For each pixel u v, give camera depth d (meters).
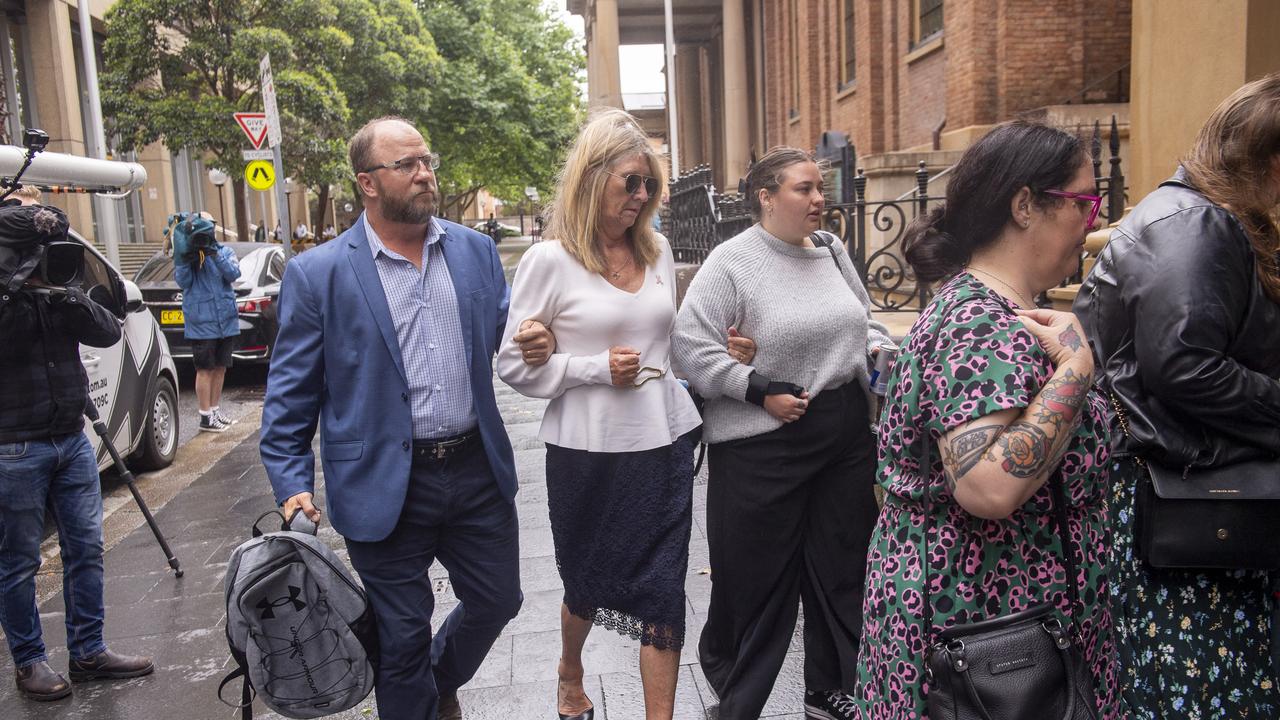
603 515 3.06
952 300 1.92
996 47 11.66
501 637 4.17
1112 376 2.45
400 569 3.02
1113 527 2.53
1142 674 2.46
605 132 2.94
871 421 3.29
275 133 11.64
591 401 3.00
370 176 2.96
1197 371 2.18
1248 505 2.27
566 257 3.00
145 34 20.48
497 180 38.88
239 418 10.00
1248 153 2.28
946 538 1.93
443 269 3.11
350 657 2.85
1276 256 2.36
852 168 6.87
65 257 3.84
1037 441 1.74
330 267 2.96
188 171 33.62
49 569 5.62
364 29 24.72
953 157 10.08
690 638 4.05
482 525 3.14
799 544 3.27
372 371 2.95
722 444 3.27
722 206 7.67
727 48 29.73
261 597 2.76
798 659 3.90
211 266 9.13
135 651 4.36
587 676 3.78
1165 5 6.00
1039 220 1.91
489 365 3.12
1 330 3.71
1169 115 6.01
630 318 3.00
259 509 6.59
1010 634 1.81
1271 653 2.40
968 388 1.81
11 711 3.84
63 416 3.90
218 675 4.10
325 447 2.98
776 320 3.14
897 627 1.99
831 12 19.34
